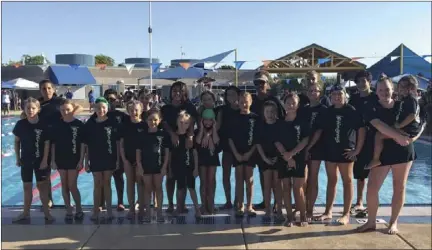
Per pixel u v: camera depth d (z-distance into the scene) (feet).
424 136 49.57
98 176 18.63
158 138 18.20
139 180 18.72
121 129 18.99
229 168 20.47
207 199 19.43
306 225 17.38
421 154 41.11
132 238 15.99
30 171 18.49
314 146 18.26
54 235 16.39
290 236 16.11
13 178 34.06
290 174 17.38
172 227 17.35
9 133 60.54
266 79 20.11
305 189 18.33
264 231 16.75
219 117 19.94
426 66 65.21
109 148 18.66
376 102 16.26
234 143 19.12
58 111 19.11
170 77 73.10
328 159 17.69
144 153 18.15
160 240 15.76
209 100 19.69
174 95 19.51
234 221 18.17
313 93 18.67
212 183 19.45
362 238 15.75
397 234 16.10
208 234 16.40
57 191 28.68
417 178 32.27
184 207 19.69
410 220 17.87
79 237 16.16
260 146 18.37
